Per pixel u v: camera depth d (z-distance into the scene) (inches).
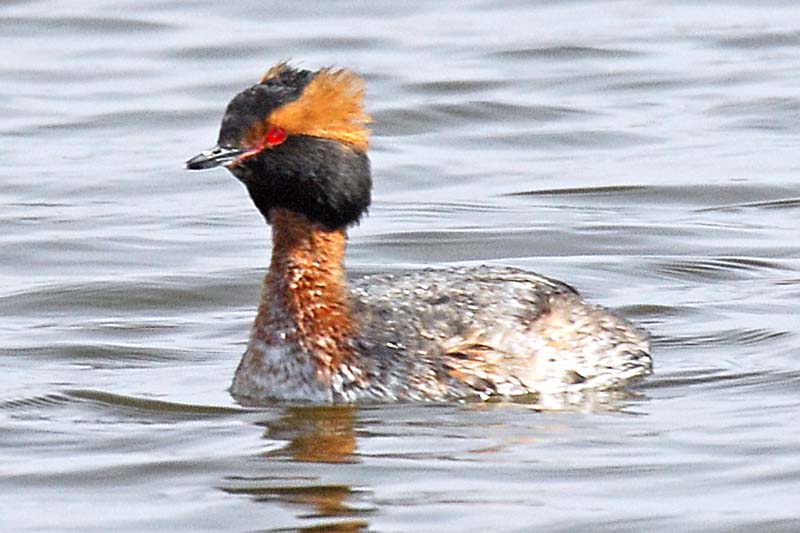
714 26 1183.6
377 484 504.4
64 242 795.4
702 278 735.1
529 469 513.0
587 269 749.9
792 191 864.3
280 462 523.2
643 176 897.5
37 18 1195.9
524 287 601.3
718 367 612.7
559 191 876.6
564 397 580.4
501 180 900.6
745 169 902.4
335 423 555.5
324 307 576.1
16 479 516.4
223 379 607.2
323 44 1146.0
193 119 1009.5
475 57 1117.7
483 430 547.2
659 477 506.6
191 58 1119.0
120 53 1130.7
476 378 574.6
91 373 617.6
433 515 481.4
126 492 505.0
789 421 550.9
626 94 1048.2
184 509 490.6
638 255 770.2
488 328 582.6
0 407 578.6
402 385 572.7
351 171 572.1
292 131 566.9
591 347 592.7
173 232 813.9
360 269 755.4
